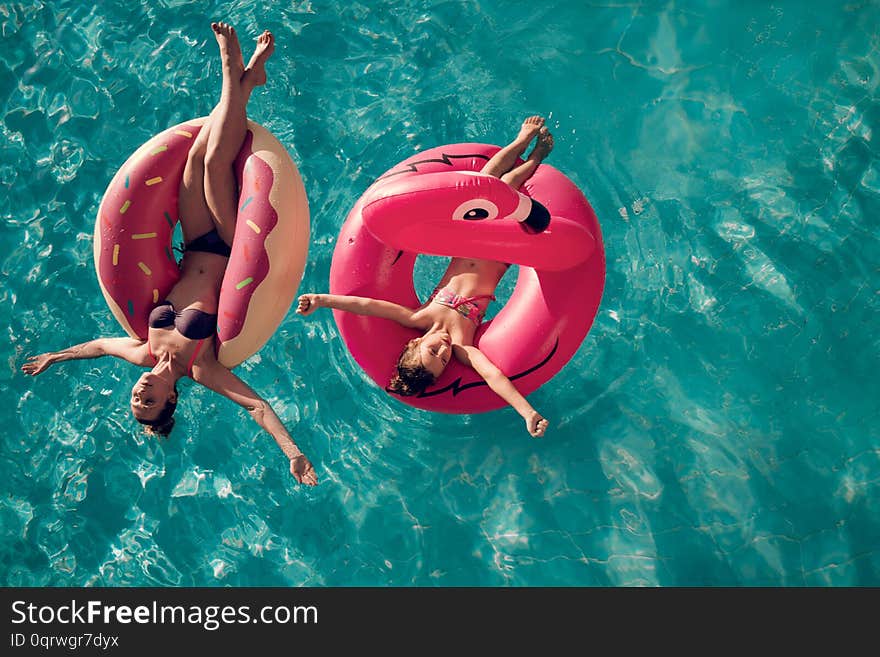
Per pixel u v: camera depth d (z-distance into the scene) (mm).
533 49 5133
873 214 4566
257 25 5430
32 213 5297
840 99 4773
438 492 4438
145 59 5512
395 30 5301
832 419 4246
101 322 4965
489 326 4320
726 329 4461
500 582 4227
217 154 4102
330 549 4410
